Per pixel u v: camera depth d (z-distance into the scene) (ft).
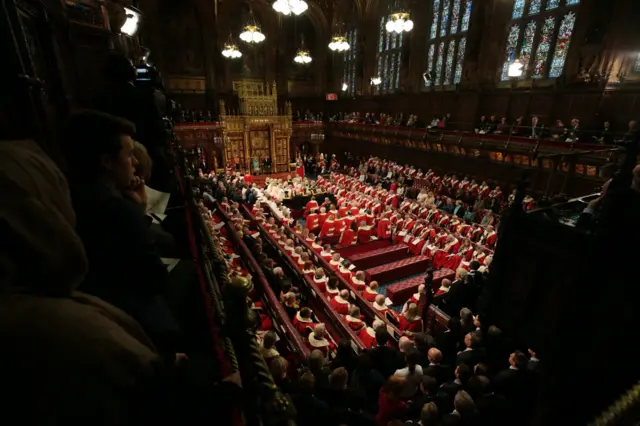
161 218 11.50
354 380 18.34
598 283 12.10
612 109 53.88
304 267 37.32
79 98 16.38
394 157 96.32
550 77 62.90
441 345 21.88
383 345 20.25
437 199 69.15
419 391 19.36
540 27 63.31
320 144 124.47
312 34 118.73
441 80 85.56
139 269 6.08
